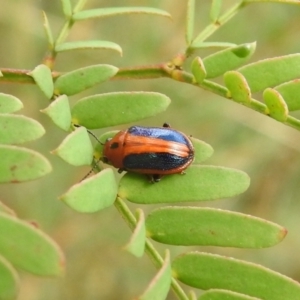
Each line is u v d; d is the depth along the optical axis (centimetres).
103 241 18
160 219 8
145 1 18
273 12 19
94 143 9
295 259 19
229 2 17
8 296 6
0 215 6
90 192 7
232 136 18
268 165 19
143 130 8
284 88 8
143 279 18
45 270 6
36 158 7
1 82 8
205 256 7
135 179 8
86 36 17
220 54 8
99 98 8
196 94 18
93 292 18
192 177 8
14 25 17
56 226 17
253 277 7
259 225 7
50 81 8
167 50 18
